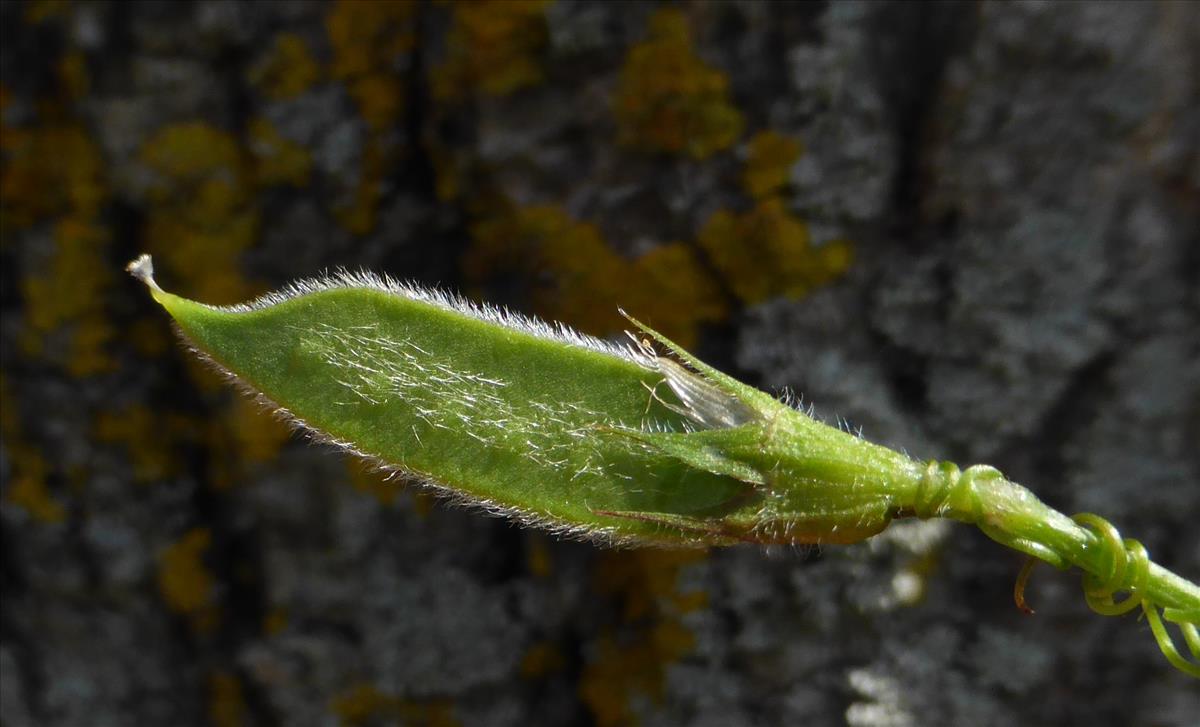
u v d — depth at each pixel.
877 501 0.16
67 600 0.21
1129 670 0.19
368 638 0.21
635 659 0.20
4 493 0.21
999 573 0.20
